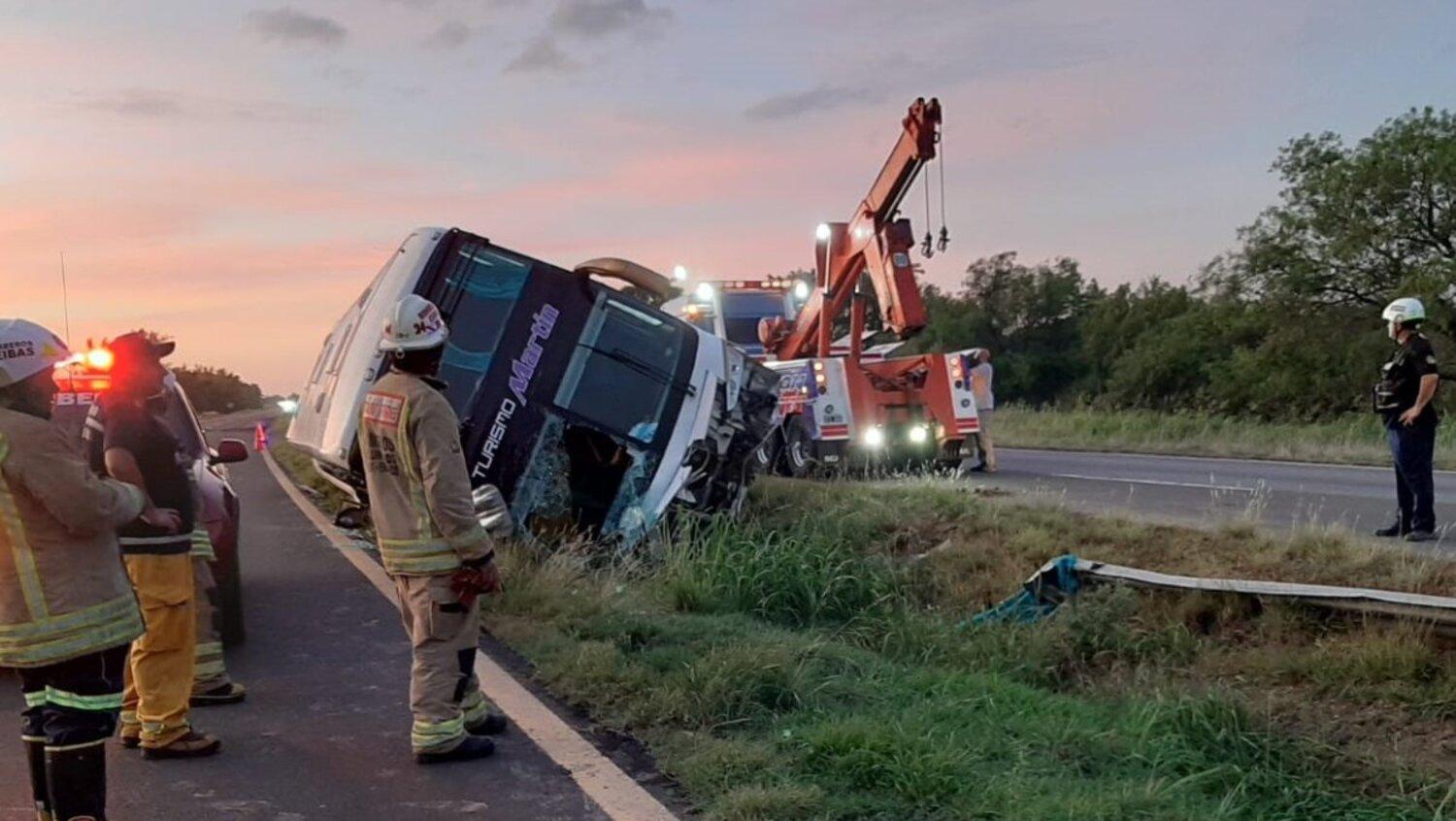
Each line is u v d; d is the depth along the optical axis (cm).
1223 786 473
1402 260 2469
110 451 491
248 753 521
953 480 1266
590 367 926
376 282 959
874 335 1839
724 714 535
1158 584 723
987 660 672
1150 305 3769
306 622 791
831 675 596
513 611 749
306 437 1011
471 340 895
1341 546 817
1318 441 1955
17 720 579
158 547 504
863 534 996
